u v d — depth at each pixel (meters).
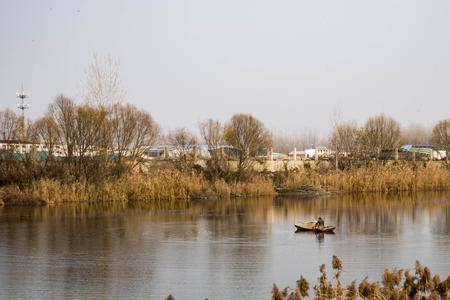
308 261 70.38
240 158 147.25
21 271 65.75
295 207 121.81
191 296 56.31
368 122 189.00
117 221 100.75
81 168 130.25
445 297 39.22
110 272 65.25
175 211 114.88
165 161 159.38
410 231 91.62
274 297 38.78
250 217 107.00
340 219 105.06
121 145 138.38
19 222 99.06
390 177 155.38
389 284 41.03
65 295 56.97
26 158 128.38
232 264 68.81
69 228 93.19
